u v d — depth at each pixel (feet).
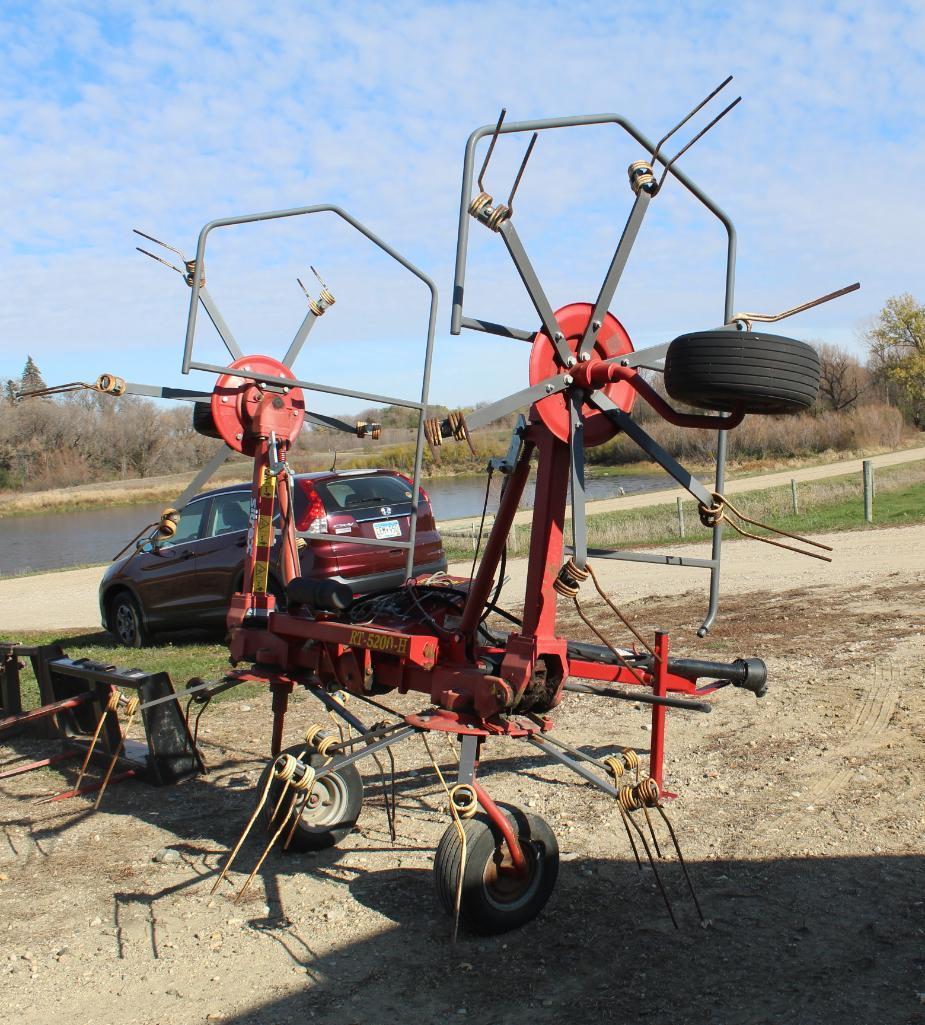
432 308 18.28
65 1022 11.88
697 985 11.84
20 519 163.32
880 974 11.82
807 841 15.76
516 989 12.00
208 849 17.04
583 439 13.57
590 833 16.69
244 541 35.12
